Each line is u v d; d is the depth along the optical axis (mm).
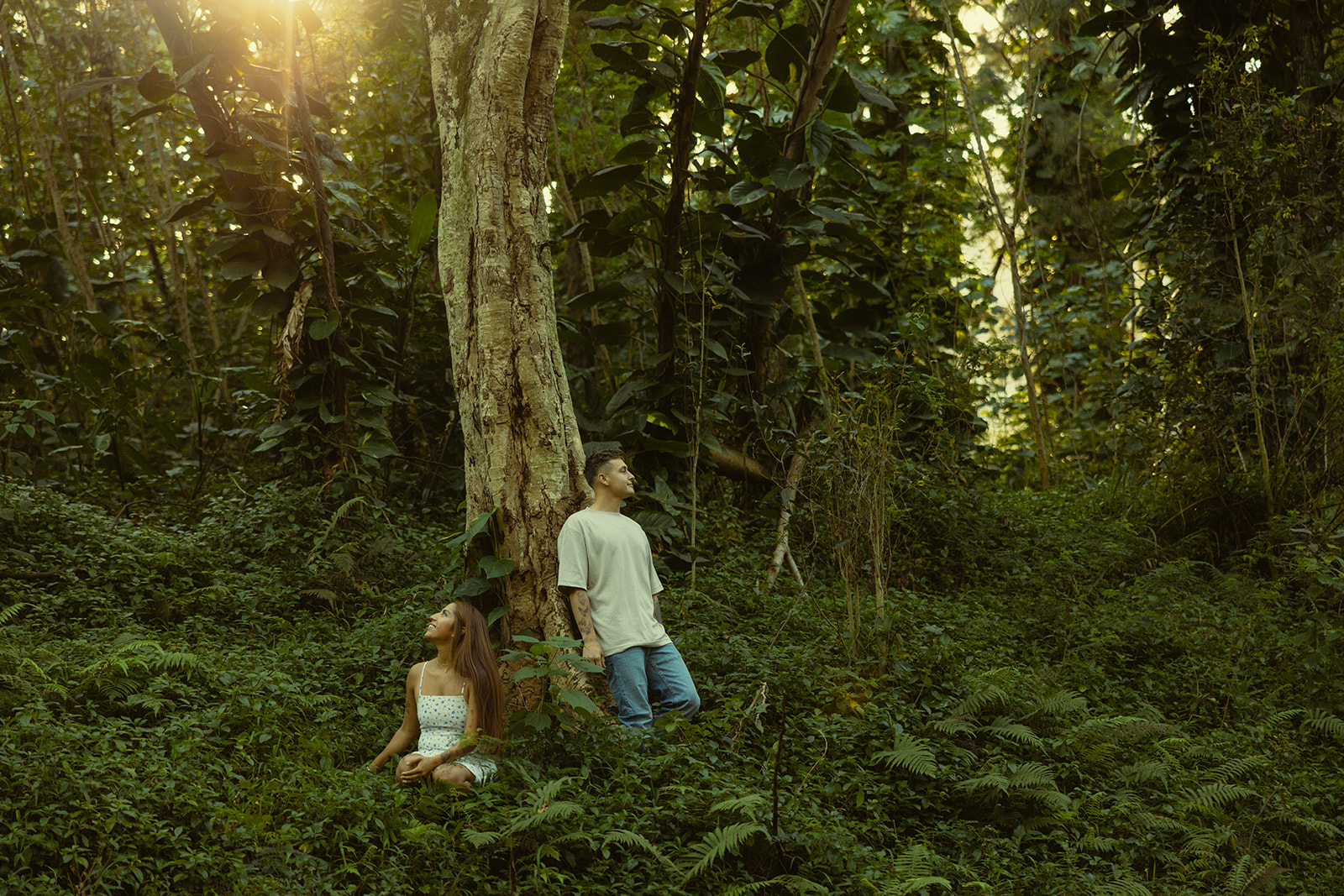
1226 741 4750
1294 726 5230
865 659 4965
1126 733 4379
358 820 3352
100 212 10469
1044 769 4047
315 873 3068
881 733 4391
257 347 10164
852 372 7965
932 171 10023
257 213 7016
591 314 9641
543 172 4820
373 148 10016
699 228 6570
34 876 2824
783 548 6574
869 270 9133
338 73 10570
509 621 4500
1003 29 10484
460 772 3779
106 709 4023
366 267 7527
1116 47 9898
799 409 8000
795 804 3766
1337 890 3707
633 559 4469
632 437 6590
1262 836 4086
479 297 4598
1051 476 9977
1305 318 7395
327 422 6871
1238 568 6957
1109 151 11570
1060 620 6035
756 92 9727
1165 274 8891
